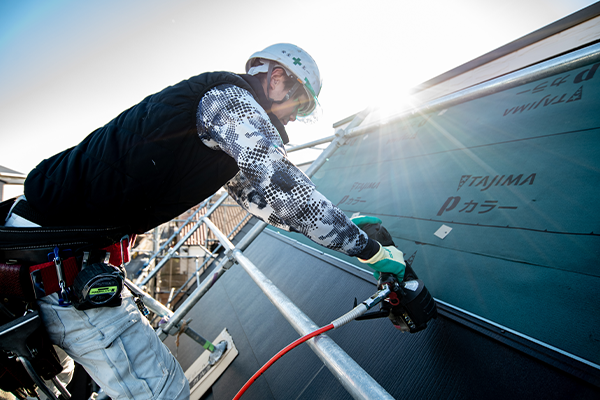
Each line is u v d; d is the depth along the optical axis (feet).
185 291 16.93
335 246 3.05
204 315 9.66
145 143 3.12
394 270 3.43
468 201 5.63
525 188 5.03
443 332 4.10
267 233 11.17
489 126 6.82
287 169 2.77
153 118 3.13
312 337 3.09
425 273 5.03
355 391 2.46
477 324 3.87
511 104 6.86
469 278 4.47
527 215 4.64
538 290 3.75
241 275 9.82
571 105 5.61
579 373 2.91
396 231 6.21
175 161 3.22
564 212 4.30
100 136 3.35
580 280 3.54
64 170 3.25
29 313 3.18
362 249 3.15
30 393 3.55
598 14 7.13
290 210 2.80
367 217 4.13
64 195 3.18
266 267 9.09
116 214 3.32
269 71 3.61
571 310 3.38
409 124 9.27
